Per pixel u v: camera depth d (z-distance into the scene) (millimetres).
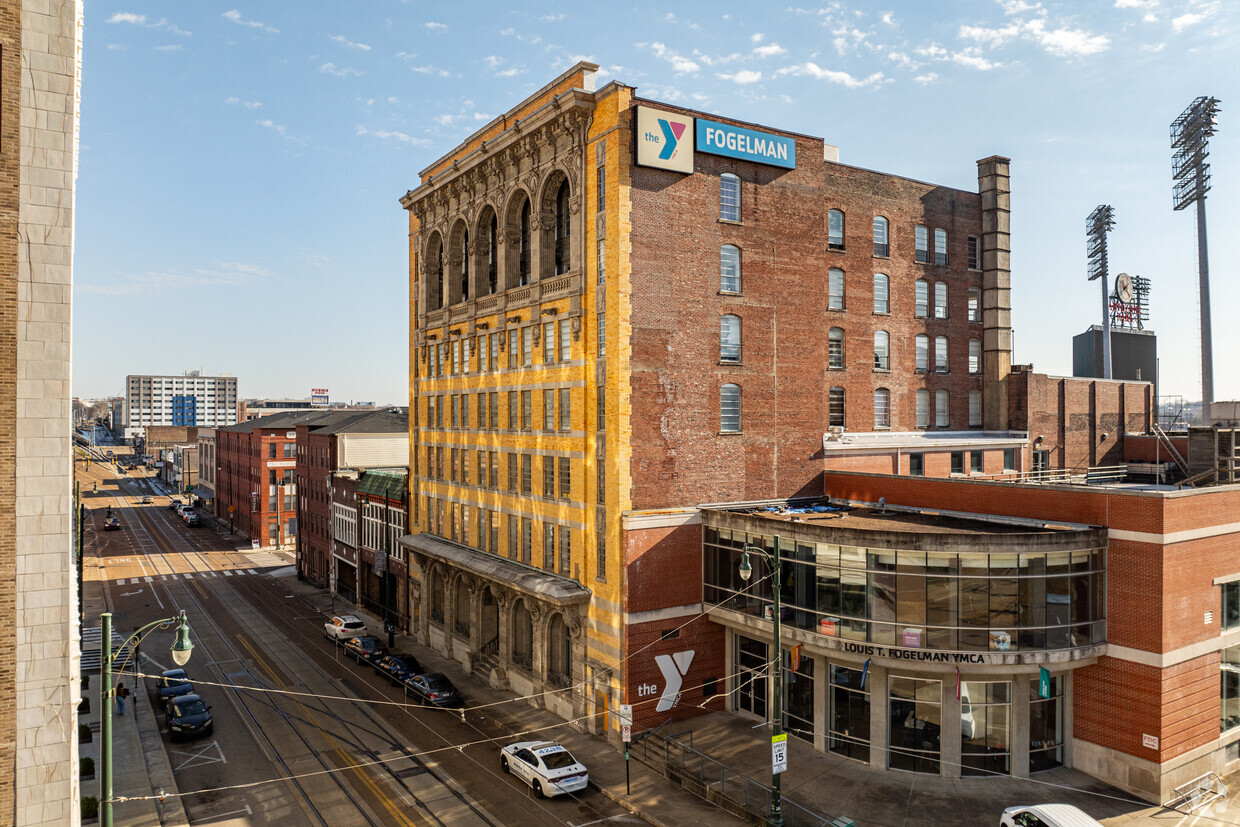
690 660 36344
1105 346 74688
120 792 29828
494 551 46312
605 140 36125
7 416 17859
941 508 36844
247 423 119562
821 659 32094
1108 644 29016
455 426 51406
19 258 17984
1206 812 26703
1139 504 28328
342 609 64312
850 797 27766
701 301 38156
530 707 39812
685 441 37438
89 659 47906
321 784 30656
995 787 28375
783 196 41531
